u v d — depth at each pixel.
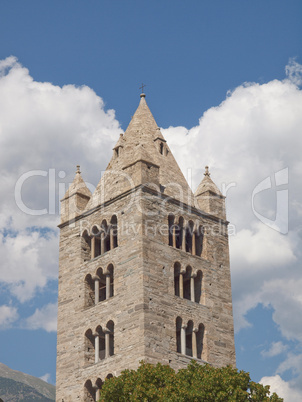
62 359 104.44
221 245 110.94
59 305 107.81
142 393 86.62
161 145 113.12
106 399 88.44
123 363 97.56
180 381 87.69
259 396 89.06
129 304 99.62
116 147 111.56
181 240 107.12
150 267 100.94
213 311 105.62
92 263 106.19
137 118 115.31
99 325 102.12
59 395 102.69
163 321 99.50
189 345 103.62
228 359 104.56
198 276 106.94
